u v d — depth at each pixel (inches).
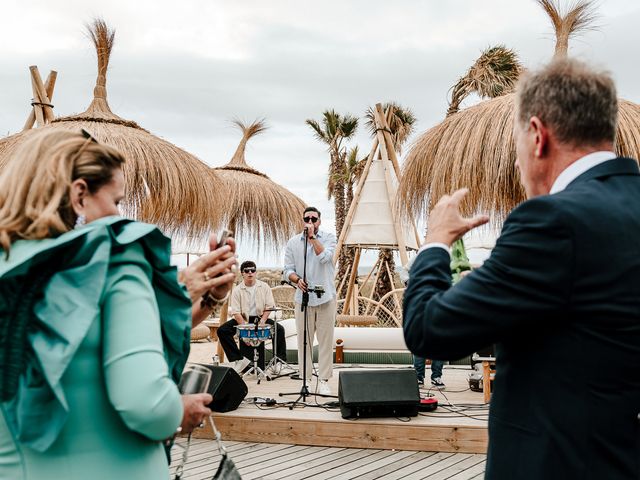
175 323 47.3
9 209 44.5
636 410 39.2
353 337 329.7
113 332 41.0
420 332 42.5
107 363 40.4
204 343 412.8
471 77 549.6
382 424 187.3
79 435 40.6
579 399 38.9
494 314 39.5
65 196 45.7
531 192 47.8
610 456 38.6
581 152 44.6
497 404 43.6
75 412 40.4
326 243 233.5
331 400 225.1
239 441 197.6
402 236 305.6
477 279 40.9
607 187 42.3
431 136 205.8
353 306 410.9
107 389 40.4
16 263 40.4
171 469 167.5
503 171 174.4
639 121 170.2
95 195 47.8
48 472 40.0
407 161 215.2
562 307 38.9
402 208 222.7
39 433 39.2
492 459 43.1
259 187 417.7
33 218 43.6
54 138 47.8
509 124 175.2
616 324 38.5
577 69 45.1
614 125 45.2
